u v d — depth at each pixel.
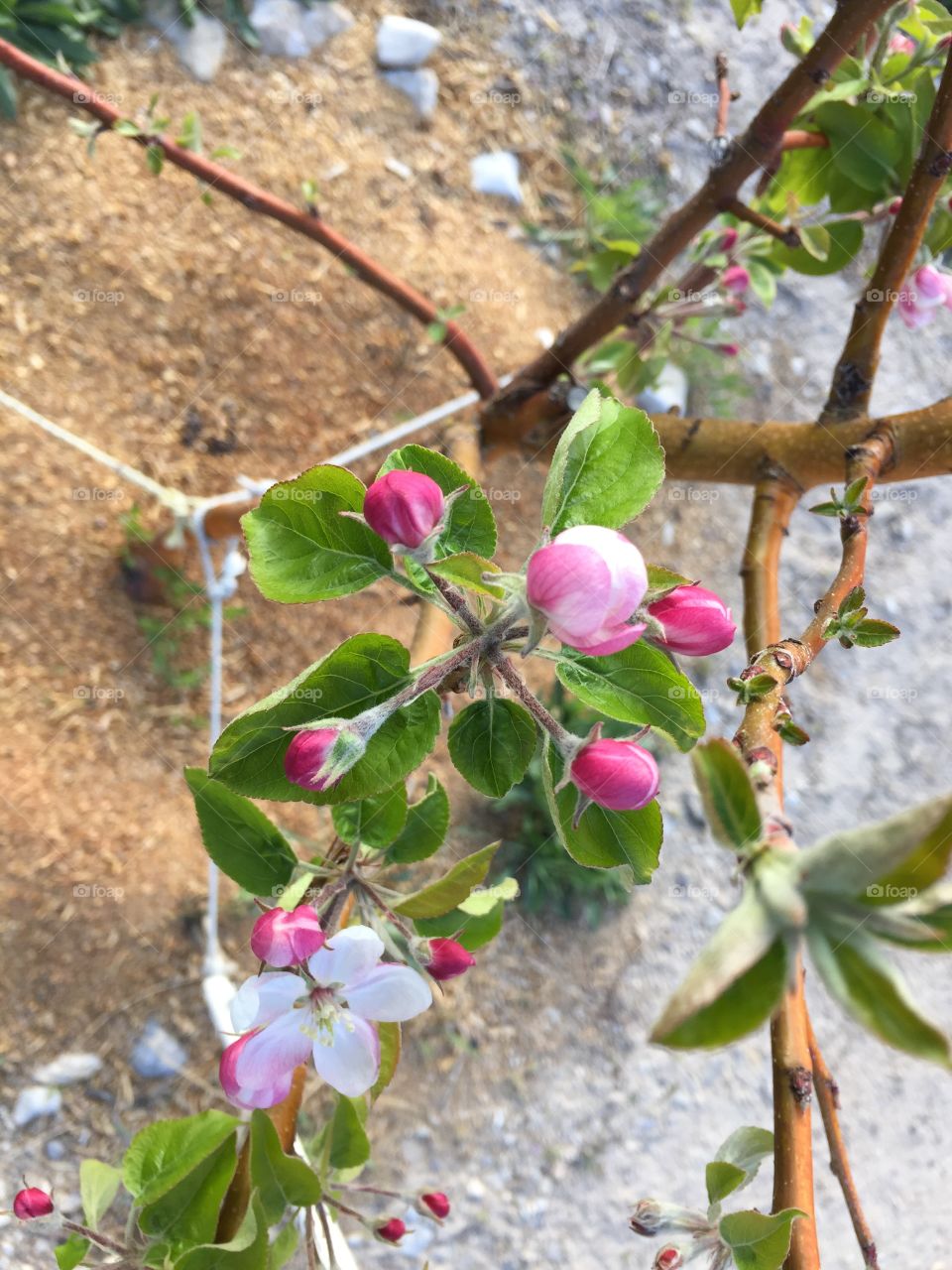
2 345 0.81
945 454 0.39
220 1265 0.30
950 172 0.41
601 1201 0.87
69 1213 0.76
